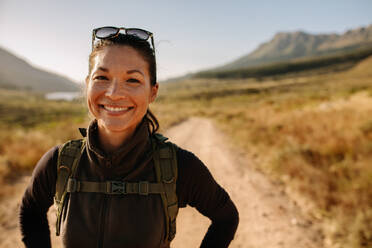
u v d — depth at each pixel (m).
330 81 100.88
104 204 0.93
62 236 0.95
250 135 10.52
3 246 3.02
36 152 6.19
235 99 67.06
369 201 3.71
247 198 4.70
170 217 0.99
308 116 12.05
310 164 5.42
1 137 7.52
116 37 0.93
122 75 0.91
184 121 23.38
